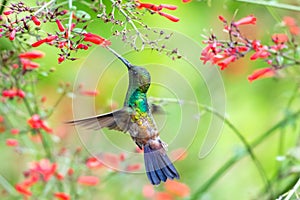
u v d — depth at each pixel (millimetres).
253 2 9586
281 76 10688
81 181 10680
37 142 11391
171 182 11758
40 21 7754
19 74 9469
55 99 12070
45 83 12086
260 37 11500
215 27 12641
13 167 12680
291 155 11016
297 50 8898
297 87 11523
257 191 12594
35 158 11258
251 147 11797
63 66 11984
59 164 10844
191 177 13328
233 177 14289
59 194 10211
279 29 9875
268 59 8719
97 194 11688
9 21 7609
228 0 9812
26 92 10016
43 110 10555
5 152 12656
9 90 9602
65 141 11672
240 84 14305
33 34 7695
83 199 11250
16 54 9133
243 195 13891
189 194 11844
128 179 11984
